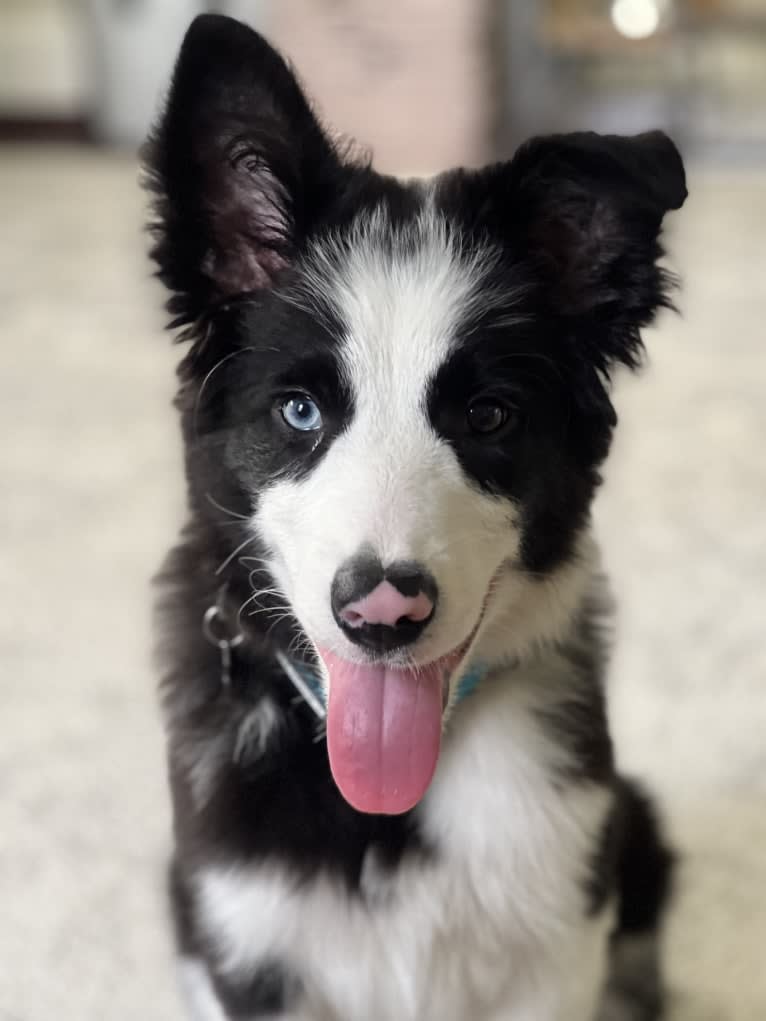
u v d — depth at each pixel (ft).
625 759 1.94
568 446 1.28
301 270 1.24
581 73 5.63
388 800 1.17
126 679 2.15
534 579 1.28
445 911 1.31
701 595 2.36
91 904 1.72
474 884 1.31
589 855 1.34
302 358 1.19
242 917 1.30
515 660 1.33
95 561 2.52
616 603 1.67
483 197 1.26
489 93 5.23
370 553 1.08
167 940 1.65
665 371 3.40
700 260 4.27
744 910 1.72
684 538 2.56
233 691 1.33
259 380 1.22
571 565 1.32
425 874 1.30
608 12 5.46
